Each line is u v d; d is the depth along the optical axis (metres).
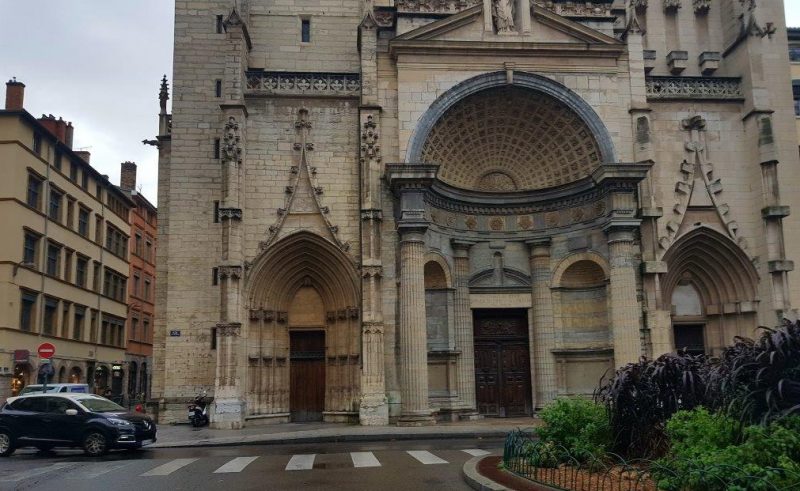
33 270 40.34
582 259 30.38
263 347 28.78
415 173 27.58
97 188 52.16
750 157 30.88
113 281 55.75
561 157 31.47
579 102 30.08
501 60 30.16
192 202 30.38
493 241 31.80
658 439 13.28
